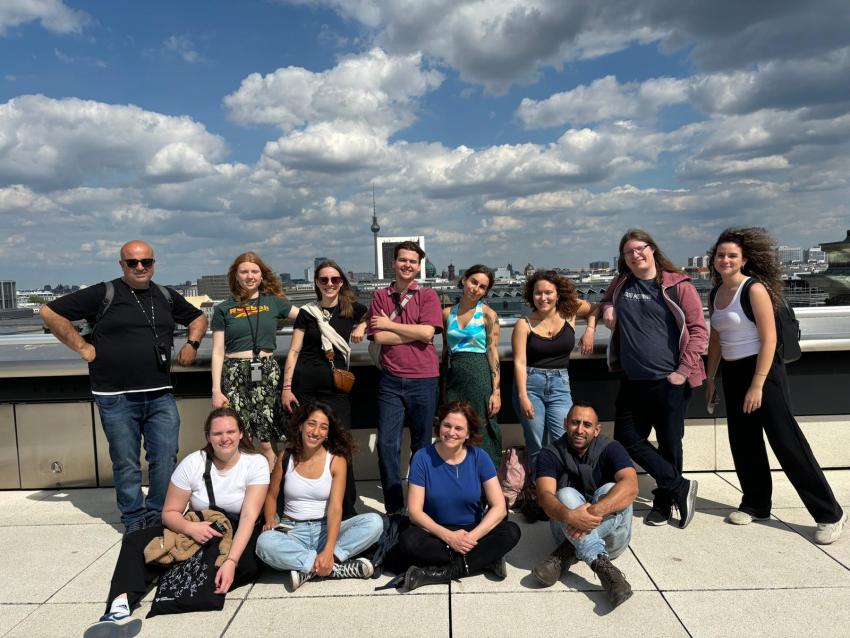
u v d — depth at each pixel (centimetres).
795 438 334
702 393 458
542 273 387
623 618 261
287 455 317
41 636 262
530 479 389
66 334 347
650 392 360
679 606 270
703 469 463
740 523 359
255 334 379
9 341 516
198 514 304
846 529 347
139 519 372
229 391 378
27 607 288
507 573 308
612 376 462
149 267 364
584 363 463
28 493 460
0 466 466
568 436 324
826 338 442
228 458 310
